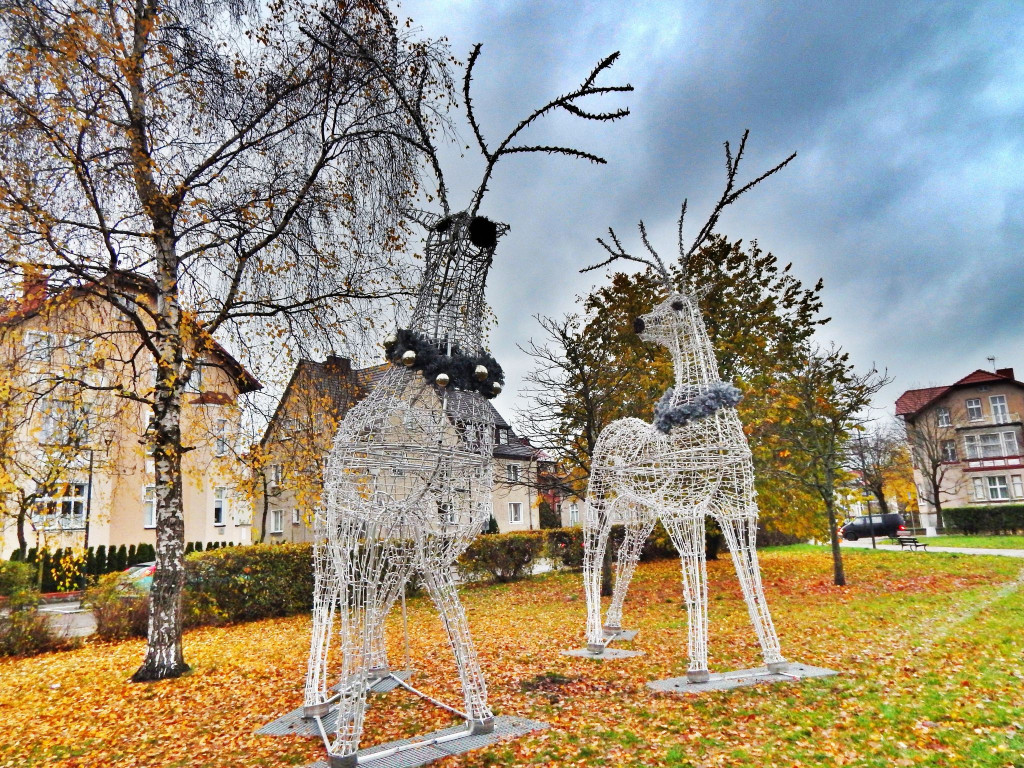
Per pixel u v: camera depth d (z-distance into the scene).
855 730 4.01
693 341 5.98
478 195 4.53
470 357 4.43
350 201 8.09
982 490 31.02
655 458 6.04
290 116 7.75
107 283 7.14
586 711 4.74
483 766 3.77
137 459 13.57
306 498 8.10
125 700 5.79
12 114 6.21
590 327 12.60
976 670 5.13
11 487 6.21
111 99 6.87
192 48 7.14
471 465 4.38
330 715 4.91
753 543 5.63
